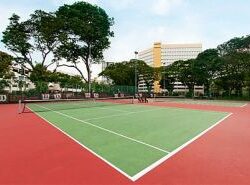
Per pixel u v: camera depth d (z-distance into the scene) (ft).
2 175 18.26
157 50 488.02
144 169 19.48
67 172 18.84
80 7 145.07
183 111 70.28
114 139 30.63
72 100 127.03
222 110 76.64
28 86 143.23
